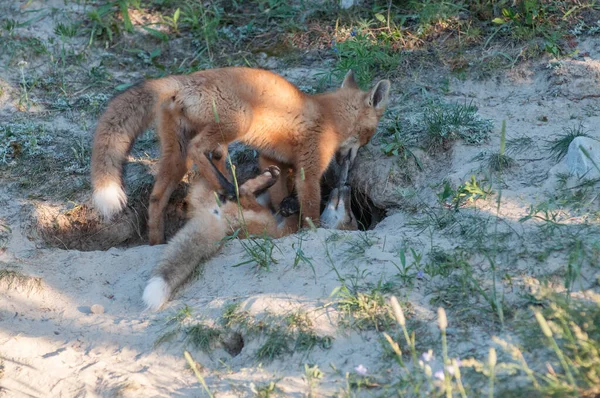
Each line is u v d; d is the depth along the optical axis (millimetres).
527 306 5695
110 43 11172
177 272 6684
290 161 8625
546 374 4902
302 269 6629
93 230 8375
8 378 5781
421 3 11141
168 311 6426
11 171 8797
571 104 9203
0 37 10977
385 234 7172
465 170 8141
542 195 7305
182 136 7891
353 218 8828
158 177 8047
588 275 5969
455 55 10367
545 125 8844
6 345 6145
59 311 6621
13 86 10281
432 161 8727
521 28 10367
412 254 6621
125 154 7719
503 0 10820
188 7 11727
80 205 8359
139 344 6062
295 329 5812
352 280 6336
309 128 8375
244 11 11883
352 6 11477
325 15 11516
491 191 7516
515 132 8734
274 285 6484
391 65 10367
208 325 6055
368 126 8922
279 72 10633
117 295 6809
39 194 8453
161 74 10742
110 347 6082
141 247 7766
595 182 7172
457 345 5426
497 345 5324
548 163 7902
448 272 6211
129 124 7699
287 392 5273
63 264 7250
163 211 8156
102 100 10078
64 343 6191
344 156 9062
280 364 5617
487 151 8359
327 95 8844
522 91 9719
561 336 4977
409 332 5613
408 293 6023
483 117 9211
